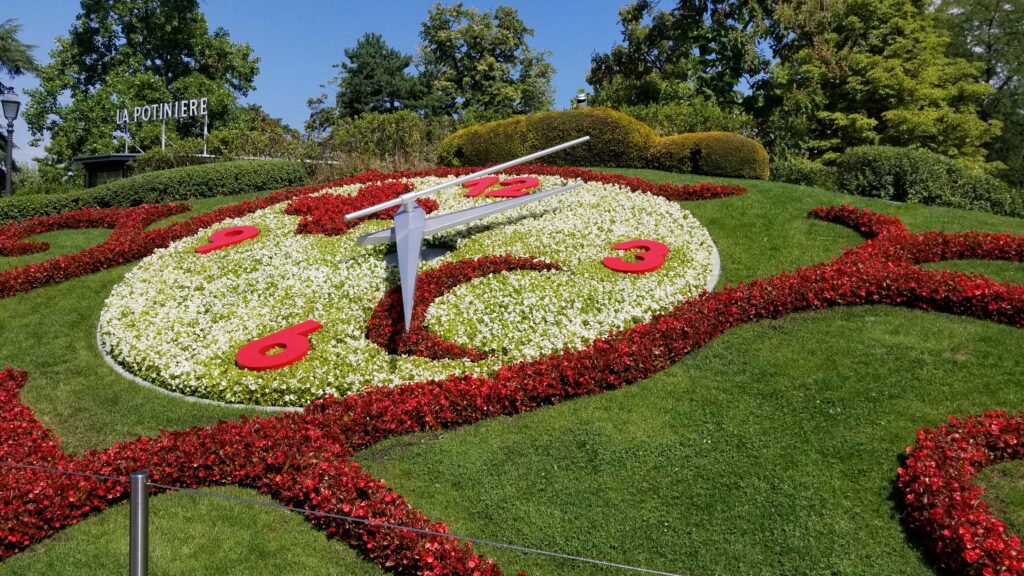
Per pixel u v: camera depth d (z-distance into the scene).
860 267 9.52
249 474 6.43
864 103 25.50
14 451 7.04
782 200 13.32
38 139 36.88
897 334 8.30
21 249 14.10
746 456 6.53
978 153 28.30
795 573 5.26
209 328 9.77
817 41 24.72
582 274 10.19
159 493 6.44
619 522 5.85
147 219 15.80
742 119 20.55
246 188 18.53
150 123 35.59
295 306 10.02
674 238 11.38
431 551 5.15
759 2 25.42
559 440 6.89
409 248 9.23
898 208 12.93
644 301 9.37
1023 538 5.30
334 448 6.59
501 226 12.00
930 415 6.82
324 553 5.58
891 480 6.04
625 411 7.31
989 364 7.59
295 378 8.17
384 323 9.15
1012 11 35.00
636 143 16.72
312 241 11.99
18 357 9.85
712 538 5.63
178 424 7.81
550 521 5.89
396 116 20.81
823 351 8.08
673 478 6.32
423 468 6.61
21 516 5.84
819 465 6.32
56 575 5.52
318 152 20.52
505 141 17.41
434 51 43.19
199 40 38.16
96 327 10.67
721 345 8.45
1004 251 10.36
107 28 36.47
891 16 26.38
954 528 5.04
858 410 7.00
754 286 9.34
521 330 8.98
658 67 27.88
